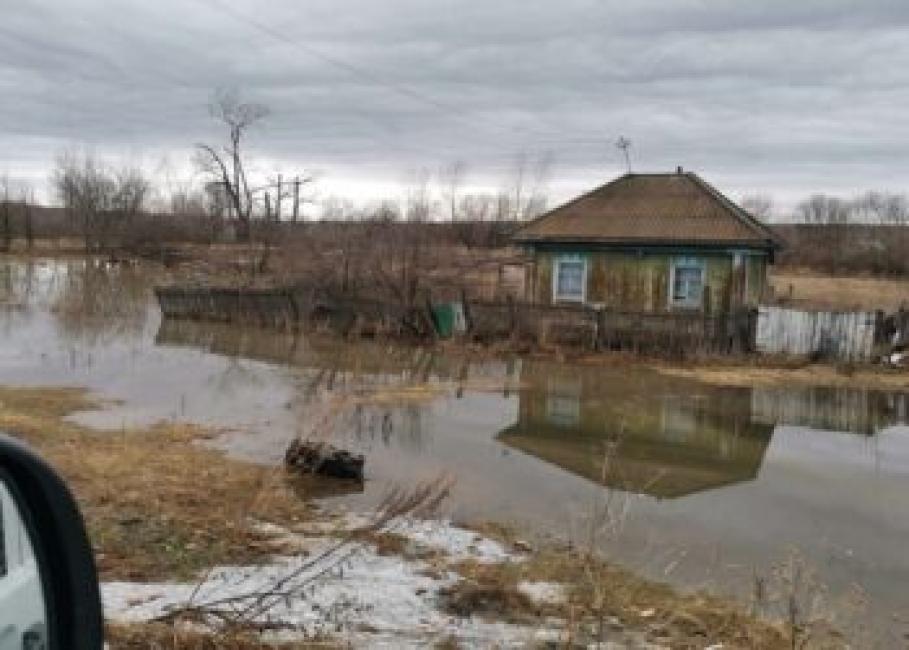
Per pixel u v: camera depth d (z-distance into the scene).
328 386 18.72
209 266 51.28
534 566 8.45
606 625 6.98
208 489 10.66
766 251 27.94
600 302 28.36
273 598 6.80
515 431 15.84
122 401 17.19
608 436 15.75
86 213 71.38
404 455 13.62
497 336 26.91
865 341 24.83
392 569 8.00
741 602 7.96
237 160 70.69
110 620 5.91
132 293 42.03
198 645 5.62
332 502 10.67
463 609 7.12
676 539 10.09
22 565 2.18
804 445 15.73
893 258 61.41
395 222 40.34
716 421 17.47
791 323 25.45
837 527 10.93
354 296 29.27
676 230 27.45
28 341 26.00
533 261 29.42
